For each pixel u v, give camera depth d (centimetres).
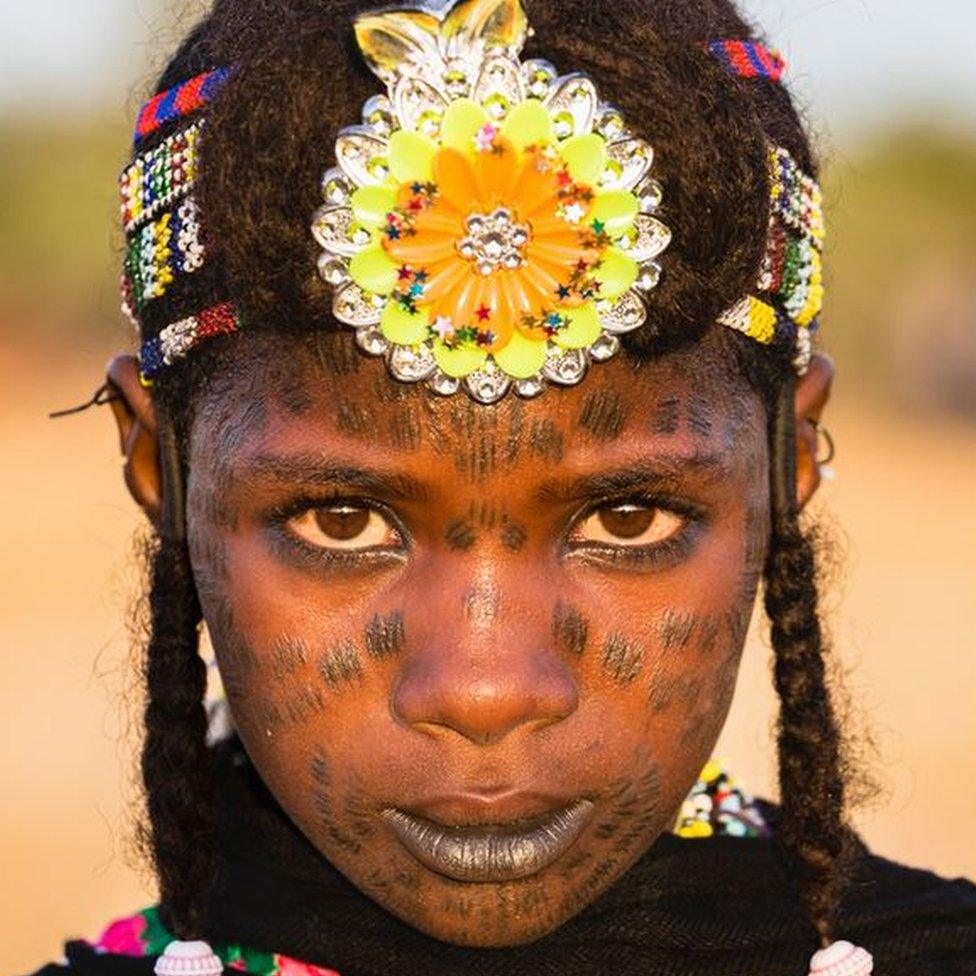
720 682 373
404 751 354
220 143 356
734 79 372
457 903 360
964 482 2506
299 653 362
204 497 375
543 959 398
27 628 1666
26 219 3225
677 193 349
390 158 342
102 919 1054
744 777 940
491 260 341
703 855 412
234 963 415
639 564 363
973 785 1238
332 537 365
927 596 1781
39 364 3138
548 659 351
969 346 3138
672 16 375
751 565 379
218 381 372
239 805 424
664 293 350
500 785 348
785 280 392
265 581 365
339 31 357
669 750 367
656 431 356
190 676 412
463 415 346
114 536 1888
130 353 425
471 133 341
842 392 3133
